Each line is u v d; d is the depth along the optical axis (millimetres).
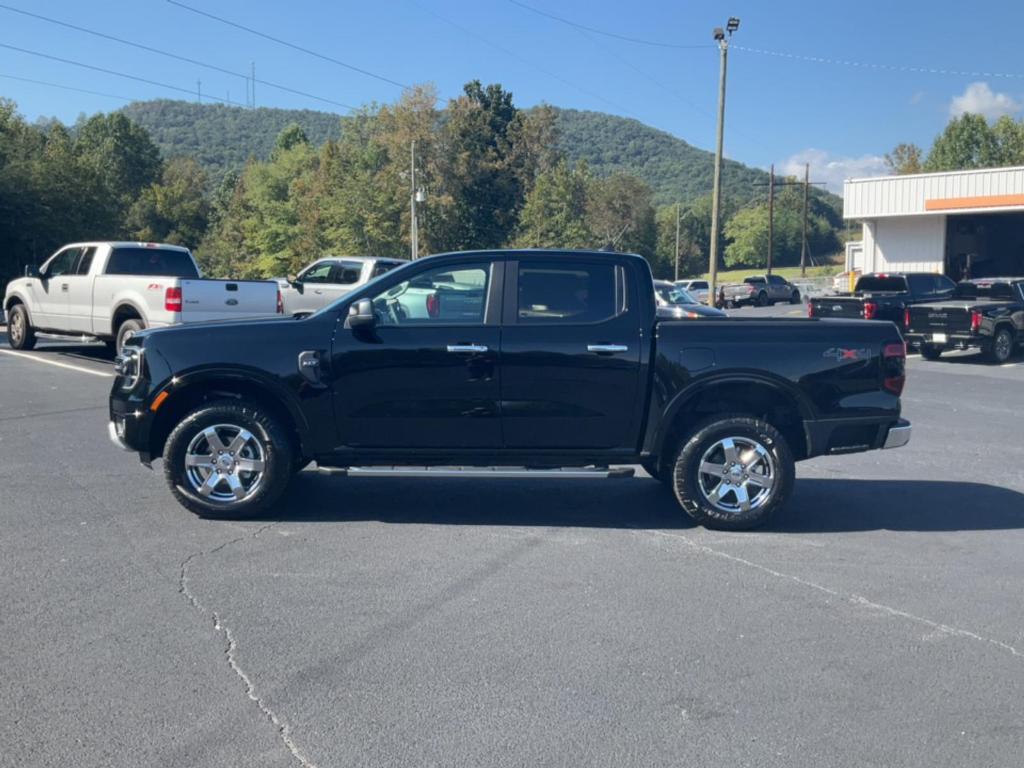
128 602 5465
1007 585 6023
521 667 4664
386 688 4410
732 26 33469
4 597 5508
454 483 8727
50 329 17469
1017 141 81062
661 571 6199
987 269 38438
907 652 4926
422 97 78312
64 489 8086
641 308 7211
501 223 86812
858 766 3789
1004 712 4270
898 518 7703
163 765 3707
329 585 5816
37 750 3801
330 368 7098
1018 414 13531
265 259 86875
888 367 7297
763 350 7160
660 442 7172
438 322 7172
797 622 5324
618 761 3787
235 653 4777
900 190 36469
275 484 7172
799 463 10031
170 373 7117
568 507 7887
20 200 50906
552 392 7113
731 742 3957
